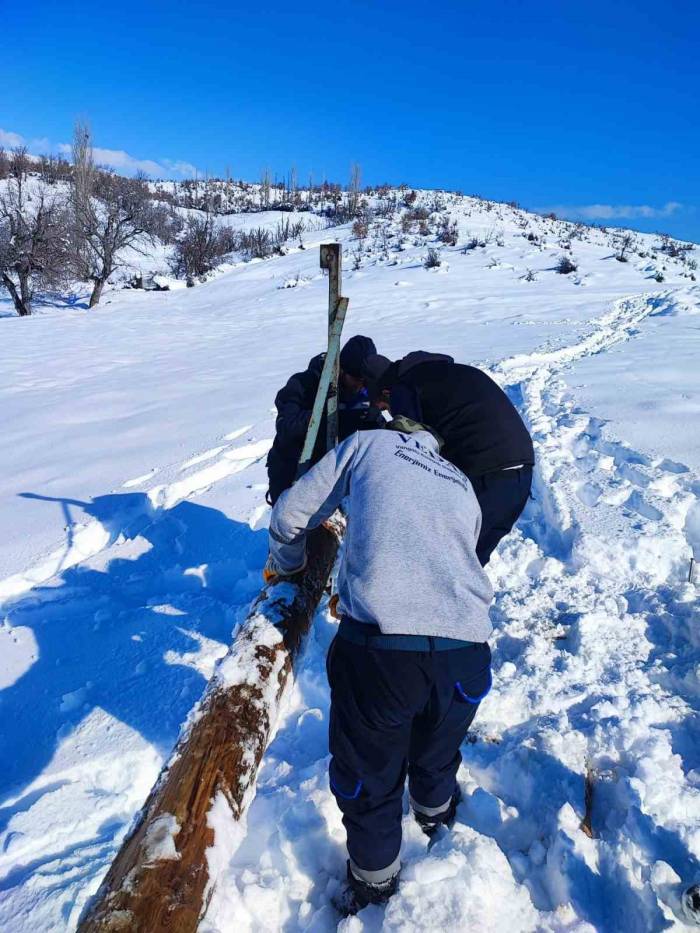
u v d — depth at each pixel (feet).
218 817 6.29
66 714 9.90
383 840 6.81
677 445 18.67
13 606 13.20
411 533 6.68
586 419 22.34
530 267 95.76
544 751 8.87
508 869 7.24
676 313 52.21
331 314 9.94
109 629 11.99
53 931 6.80
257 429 24.14
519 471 10.00
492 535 10.13
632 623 11.57
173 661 10.98
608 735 9.02
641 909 6.82
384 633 6.41
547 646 11.07
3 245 104.78
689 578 12.76
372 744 6.60
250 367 39.68
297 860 7.68
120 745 9.14
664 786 8.10
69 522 16.55
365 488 6.95
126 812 8.45
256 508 16.90
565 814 7.86
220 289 102.27
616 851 7.36
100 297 115.55
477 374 10.37
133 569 14.44
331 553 10.30
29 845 7.77
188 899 5.51
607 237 155.02
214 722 7.09
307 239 141.90
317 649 11.47
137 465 20.84
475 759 9.16
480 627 6.68
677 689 10.14
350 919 6.87
